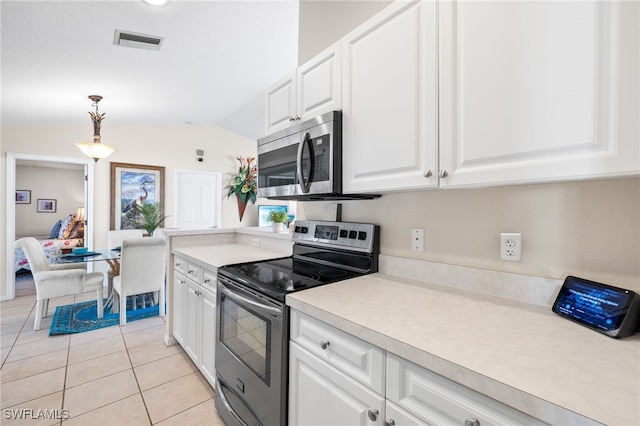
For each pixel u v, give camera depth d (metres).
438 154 1.06
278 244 2.37
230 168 5.96
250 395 1.41
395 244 1.55
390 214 1.57
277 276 1.51
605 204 0.95
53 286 3.03
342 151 1.43
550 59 0.81
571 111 0.78
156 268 3.29
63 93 2.99
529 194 1.11
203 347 1.99
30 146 4.02
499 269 1.18
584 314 0.90
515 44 0.88
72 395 1.92
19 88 2.70
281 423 1.21
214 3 1.93
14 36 1.92
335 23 1.91
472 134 0.98
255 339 1.39
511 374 0.64
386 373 0.84
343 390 0.97
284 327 1.21
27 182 6.72
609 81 0.72
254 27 2.27
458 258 1.31
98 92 3.11
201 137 5.58
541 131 0.83
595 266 0.96
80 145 3.31
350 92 1.40
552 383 0.60
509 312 1.00
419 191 1.44
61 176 7.07
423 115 1.10
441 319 0.95
